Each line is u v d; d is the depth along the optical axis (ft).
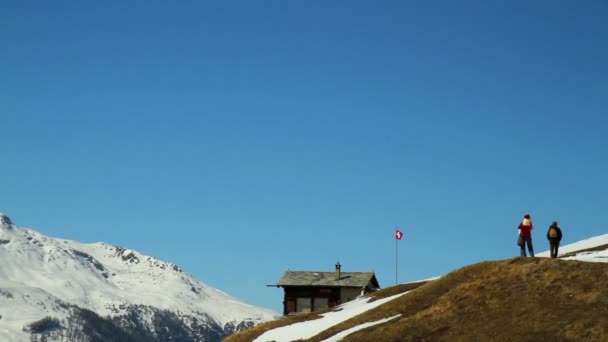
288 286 363.35
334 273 374.84
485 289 195.72
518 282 192.54
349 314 237.86
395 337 187.83
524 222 210.59
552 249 206.90
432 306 200.13
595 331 157.38
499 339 167.94
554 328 164.14
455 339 176.55
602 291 173.88
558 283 184.44
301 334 231.30
